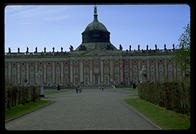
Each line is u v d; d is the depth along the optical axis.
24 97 40.50
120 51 148.88
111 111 29.83
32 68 151.50
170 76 145.75
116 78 148.75
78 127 18.16
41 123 20.42
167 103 29.22
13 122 21.22
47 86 140.88
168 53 146.12
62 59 151.00
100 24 164.38
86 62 149.88
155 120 21.16
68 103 42.81
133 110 30.88
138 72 148.88
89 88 134.00
